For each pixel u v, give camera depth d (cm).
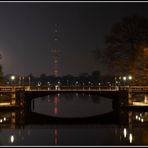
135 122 11475
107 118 12988
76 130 10288
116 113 14188
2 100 16588
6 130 10181
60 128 10662
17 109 14262
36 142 8656
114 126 10950
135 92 14388
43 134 9656
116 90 14675
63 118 13150
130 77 15588
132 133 9588
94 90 14750
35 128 10606
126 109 14088
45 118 13000
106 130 10194
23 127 10750
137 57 16700
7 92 14425
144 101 15625
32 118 12825
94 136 9325
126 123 11294
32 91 14612
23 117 12938
